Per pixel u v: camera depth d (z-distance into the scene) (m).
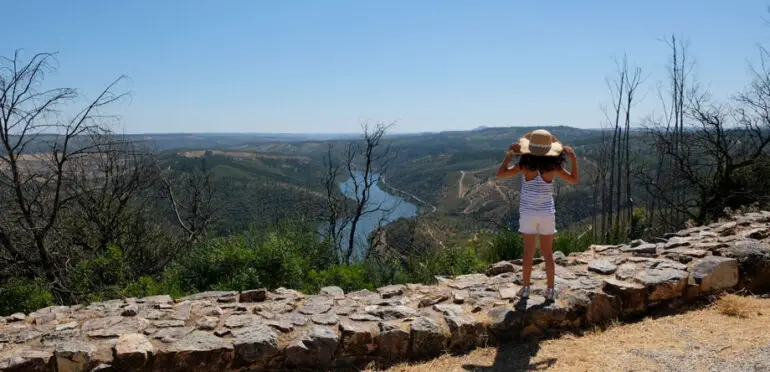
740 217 9.18
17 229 11.77
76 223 14.41
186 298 6.03
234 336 4.61
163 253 16.08
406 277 9.32
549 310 5.07
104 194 14.59
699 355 4.32
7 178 11.16
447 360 4.68
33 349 4.35
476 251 10.63
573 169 5.14
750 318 5.12
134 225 15.47
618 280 5.71
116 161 15.03
